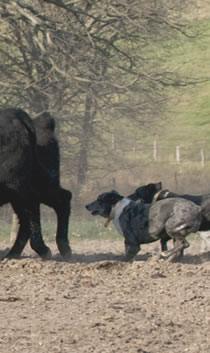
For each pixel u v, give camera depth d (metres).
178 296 22.78
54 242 40.28
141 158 96.81
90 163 62.75
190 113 124.56
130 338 18.38
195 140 110.50
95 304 21.69
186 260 30.17
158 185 29.92
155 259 27.95
